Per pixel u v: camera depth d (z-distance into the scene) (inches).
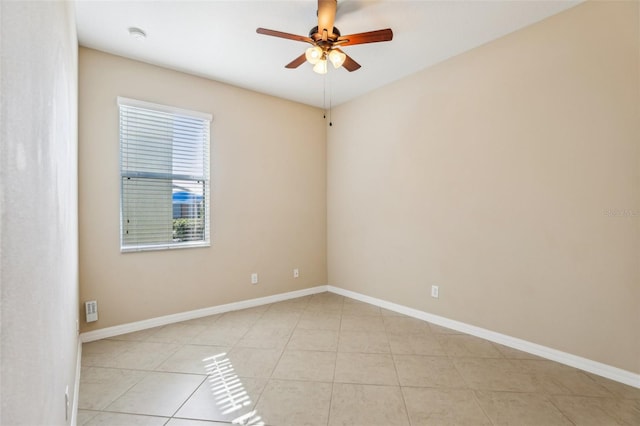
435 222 125.6
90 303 107.3
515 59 101.9
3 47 18.3
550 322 95.0
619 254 82.7
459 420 67.9
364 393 77.8
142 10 89.5
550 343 95.0
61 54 45.1
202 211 136.1
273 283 156.6
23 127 22.3
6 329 18.7
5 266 18.5
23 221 22.2
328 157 177.0
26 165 23.1
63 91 48.2
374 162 150.8
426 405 73.0
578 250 89.5
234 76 133.6
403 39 106.8
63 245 47.9
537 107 97.0
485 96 109.6
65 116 51.9
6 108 18.8
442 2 88.1
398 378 84.7
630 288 81.2
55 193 38.1
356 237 160.7
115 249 113.0
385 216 145.9
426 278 129.0
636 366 80.1
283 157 160.1
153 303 121.4
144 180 120.9
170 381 83.0
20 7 21.8
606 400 74.7
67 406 50.7
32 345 24.7
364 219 156.3
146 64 120.0
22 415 21.8
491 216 108.5
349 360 95.0
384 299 146.6
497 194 106.8
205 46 109.1
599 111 85.5
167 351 100.6
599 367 85.7
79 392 77.5
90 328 107.8
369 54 116.8
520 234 101.3
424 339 110.4
